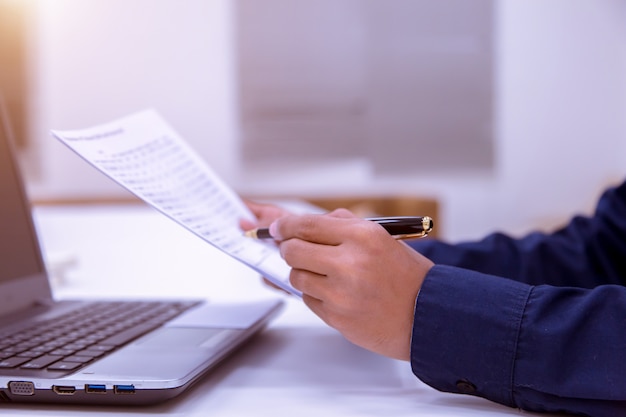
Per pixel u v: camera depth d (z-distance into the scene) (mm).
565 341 385
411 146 2869
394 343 424
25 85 2934
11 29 2891
